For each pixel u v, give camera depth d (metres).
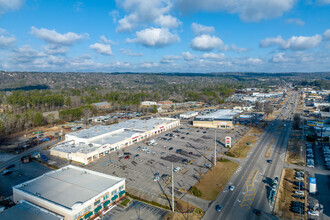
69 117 190.25
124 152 106.56
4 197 67.38
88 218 55.72
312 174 81.62
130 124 153.62
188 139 130.00
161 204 62.31
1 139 133.50
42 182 67.19
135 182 75.81
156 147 114.38
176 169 85.06
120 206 61.72
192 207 60.84
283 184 73.94
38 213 52.56
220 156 100.25
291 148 111.50
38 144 122.25
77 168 77.50
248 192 68.75
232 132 146.62
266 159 96.50
